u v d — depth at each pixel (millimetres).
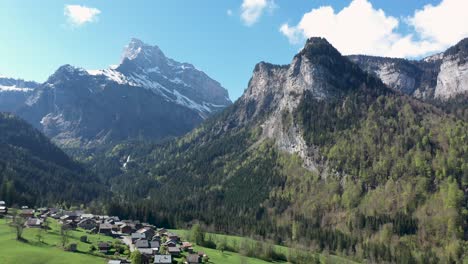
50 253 163000
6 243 169750
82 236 193875
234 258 197500
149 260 177250
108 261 160750
